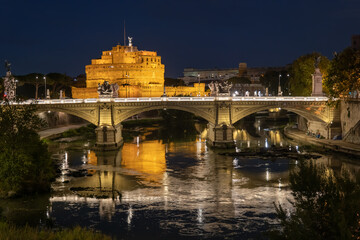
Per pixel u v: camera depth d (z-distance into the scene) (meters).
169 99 102.75
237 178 69.38
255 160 84.69
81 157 89.94
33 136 61.75
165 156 91.25
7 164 55.78
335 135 102.31
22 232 31.45
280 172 73.25
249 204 54.25
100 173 74.00
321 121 106.88
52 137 117.31
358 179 24.05
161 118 198.62
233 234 43.41
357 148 84.00
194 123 184.12
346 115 99.00
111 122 101.00
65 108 100.00
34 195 57.69
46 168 66.25
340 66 92.25
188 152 96.38
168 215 49.97
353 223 21.88
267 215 49.47
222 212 50.91
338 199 23.12
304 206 24.30
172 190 62.06
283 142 110.00
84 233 32.59
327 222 22.80
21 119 59.19
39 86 180.62
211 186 64.31
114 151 98.06
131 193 60.31
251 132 138.50
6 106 59.09
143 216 49.56
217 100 103.00
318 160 81.19
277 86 199.88
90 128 142.12
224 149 99.62
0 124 56.91
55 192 60.03
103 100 100.69
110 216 49.50
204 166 79.69
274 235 24.95
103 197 57.81
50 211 50.94
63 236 31.50
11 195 55.94
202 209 52.34
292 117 185.25
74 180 68.38
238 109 104.25
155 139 122.31
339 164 76.50
